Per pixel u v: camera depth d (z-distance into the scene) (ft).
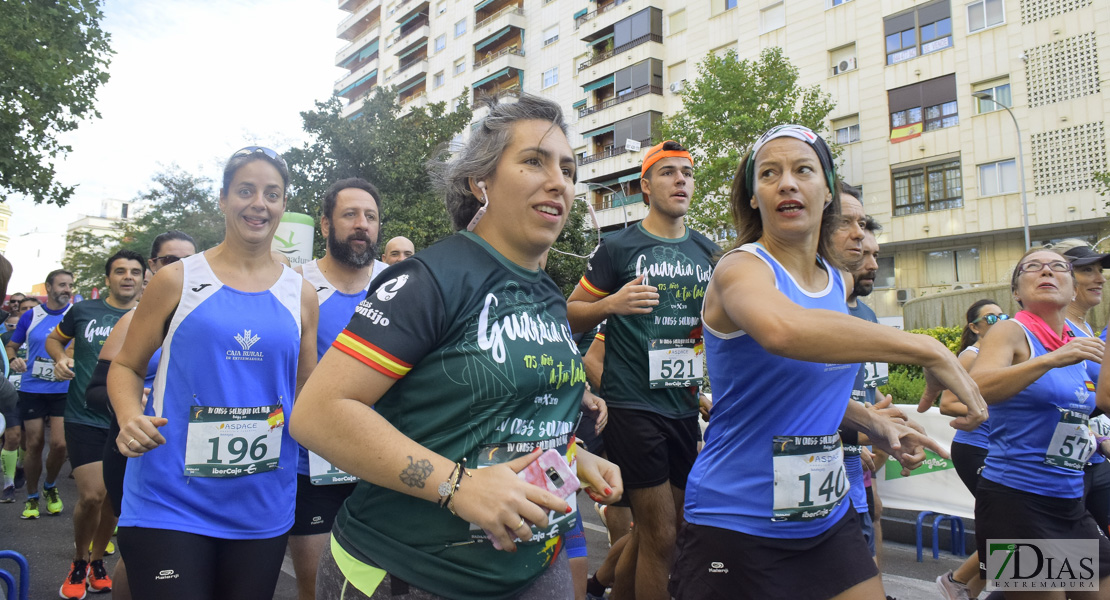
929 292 80.59
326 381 4.67
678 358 12.42
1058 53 70.54
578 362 5.69
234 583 8.22
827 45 86.17
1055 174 70.79
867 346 5.12
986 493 10.62
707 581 6.98
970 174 75.97
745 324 5.71
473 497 4.51
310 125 64.90
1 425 9.66
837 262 7.55
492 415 5.09
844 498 7.29
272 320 8.86
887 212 82.02
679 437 12.54
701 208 76.74
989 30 74.64
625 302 11.37
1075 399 10.02
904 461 7.55
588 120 113.39
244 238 8.85
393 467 4.54
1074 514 10.14
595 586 13.83
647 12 104.42
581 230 69.87
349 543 5.37
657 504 11.87
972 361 14.35
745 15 94.22
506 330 5.21
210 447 8.15
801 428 6.71
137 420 7.63
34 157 47.47
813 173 6.77
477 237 5.53
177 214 103.30
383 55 172.55
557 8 123.03
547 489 4.92
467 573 5.11
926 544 19.25
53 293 21.97
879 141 82.33
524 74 129.08
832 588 6.80
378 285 5.11
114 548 17.69
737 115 75.05
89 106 50.01
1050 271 10.59
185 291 8.48
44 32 46.73
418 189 65.92
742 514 6.81
